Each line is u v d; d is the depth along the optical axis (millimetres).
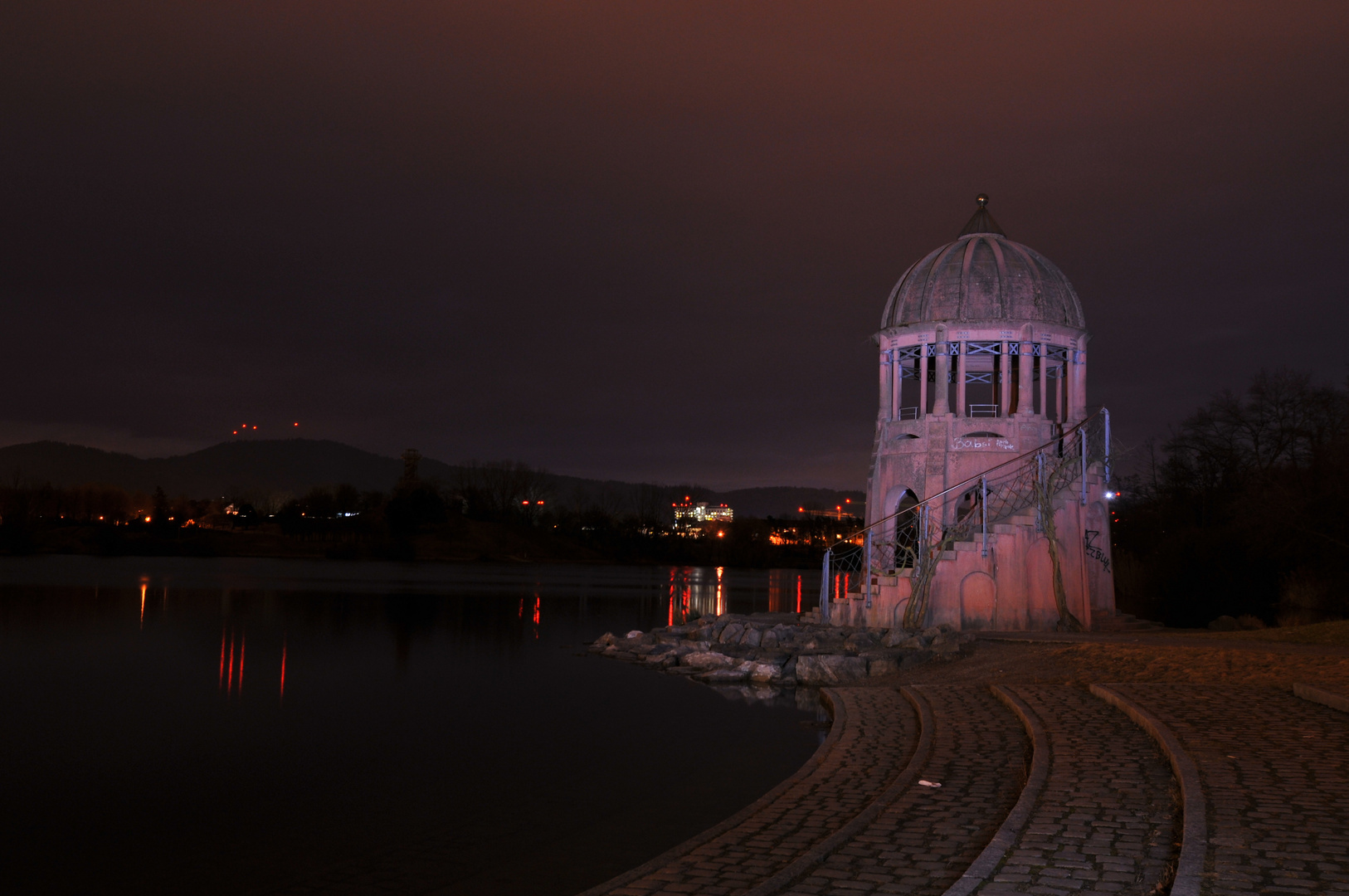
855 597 39438
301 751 20047
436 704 25688
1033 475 38250
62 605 56156
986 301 40188
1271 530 49250
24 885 12367
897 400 42594
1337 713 14938
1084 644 25875
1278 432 68938
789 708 25094
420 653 37312
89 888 12289
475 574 118750
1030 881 8742
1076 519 37000
